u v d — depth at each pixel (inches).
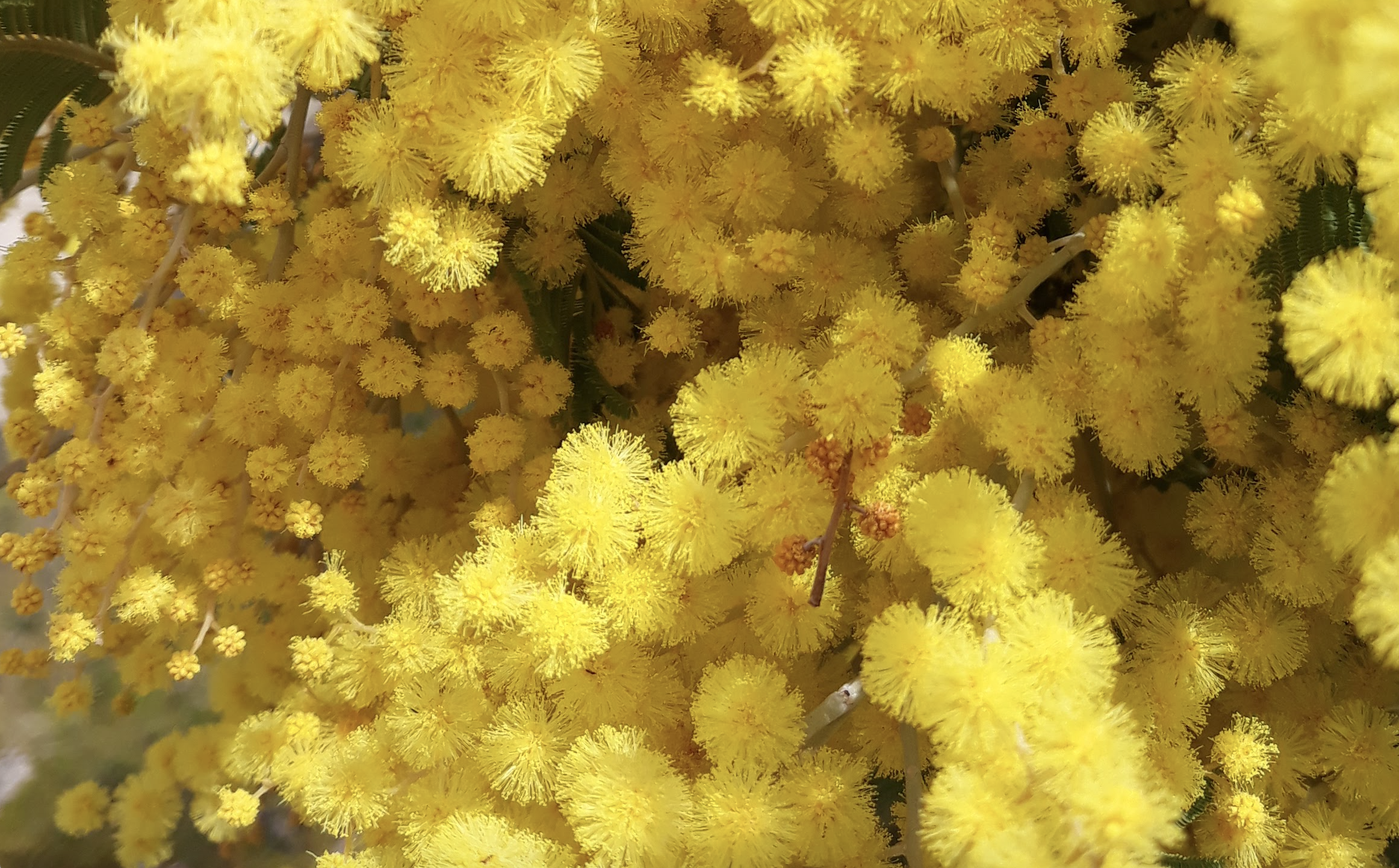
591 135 9.2
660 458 9.9
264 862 14.1
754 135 8.8
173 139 9.1
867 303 8.6
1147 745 8.7
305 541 11.9
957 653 7.8
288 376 9.5
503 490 10.1
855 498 8.6
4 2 8.9
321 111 9.3
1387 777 9.1
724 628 9.0
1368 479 7.4
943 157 9.2
